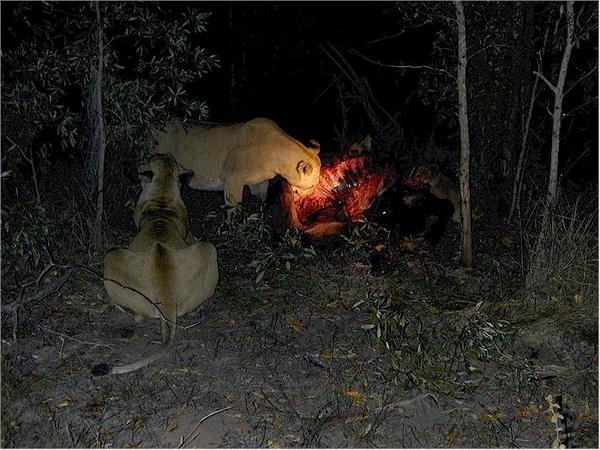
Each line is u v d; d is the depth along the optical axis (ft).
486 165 15.20
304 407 8.59
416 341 9.95
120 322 10.38
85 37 11.14
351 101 22.25
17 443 7.68
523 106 15.07
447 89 12.95
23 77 11.14
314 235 12.54
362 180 13.20
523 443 8.12
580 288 10.91
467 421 8.44
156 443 7.81
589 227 11.78
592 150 17.38
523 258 12.40
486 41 13.75
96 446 7.66
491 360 9.65
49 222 10.39
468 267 12.36
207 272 9.82
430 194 13.25
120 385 8.79
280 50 22.82
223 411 8.41
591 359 9.70
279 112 23.48
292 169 12.89
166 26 11.23
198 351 9.66
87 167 13.17
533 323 10.40
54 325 10.11
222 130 13.35
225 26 22.91
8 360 9.05
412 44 20.83
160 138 13.60
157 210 10.68
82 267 10.10
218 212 14.55
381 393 8.86
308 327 10.46
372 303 9.91
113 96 11.38
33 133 11.76
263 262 11.06
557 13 13.64
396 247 12.80
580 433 8.32
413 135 20.30
